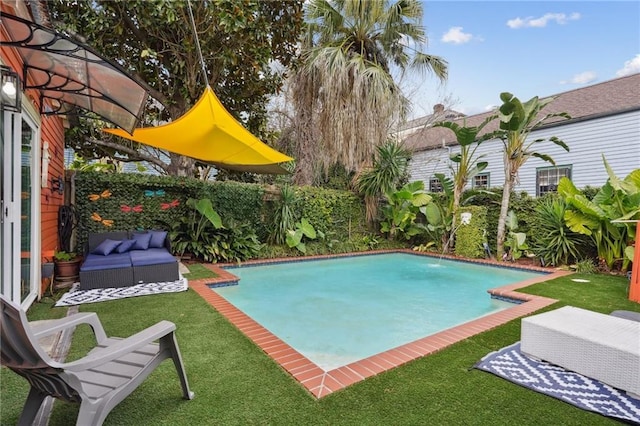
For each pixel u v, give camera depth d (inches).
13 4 137.9
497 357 136.6
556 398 107.3
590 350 119.0
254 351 139.9
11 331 70.7
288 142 594.6
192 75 353.4
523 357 136.8
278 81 402.0
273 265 410.9
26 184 199.3
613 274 325.1
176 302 209.0
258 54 325.7
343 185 586.2
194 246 363.6
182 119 273.1
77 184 334.6
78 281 262.1
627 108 476.1
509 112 360.5
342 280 338.6
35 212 211.9
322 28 519.5
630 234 306.8
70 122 317.1
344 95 493.4
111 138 462.3
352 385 114.5
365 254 492.7
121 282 243.6
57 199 303.1
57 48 157.2
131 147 485.4
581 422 95.7
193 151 342.6
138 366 95.1
